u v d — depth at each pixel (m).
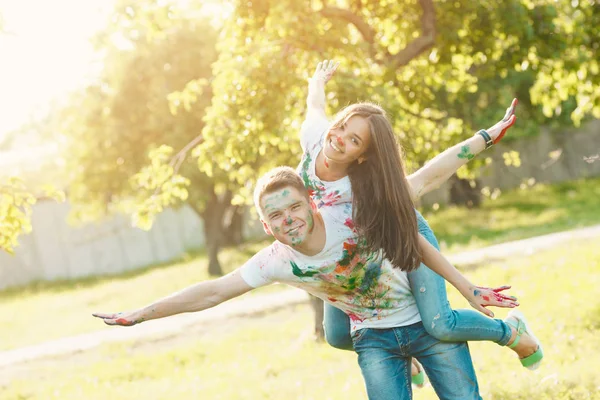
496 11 11.21
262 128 9.48
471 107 26.86
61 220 32.81
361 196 4.35
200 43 21.16
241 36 10.04
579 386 6.63
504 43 12.15
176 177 10.01
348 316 5.02
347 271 4.41
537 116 30.67
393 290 4.57
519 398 6.60
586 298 10.58
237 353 12.08
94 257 33.03
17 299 27.80
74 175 22.83
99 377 11.79
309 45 9.63
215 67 9.74
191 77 21.12
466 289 4.50
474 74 13.62
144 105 21.75
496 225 24.91
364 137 4.32
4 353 15.93
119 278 29.53
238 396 8.84
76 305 22.88
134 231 33.34
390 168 4.32
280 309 15.88
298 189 4.20
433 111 12.00
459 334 4.67
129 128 21.73
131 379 11.64
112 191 22.58
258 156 11.83
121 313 4.31
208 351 12.56
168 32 21.00
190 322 15.91
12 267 32.56
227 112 9.52
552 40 11.73
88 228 32.97
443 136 11.37
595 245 15.88
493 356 8.23
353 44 9.89
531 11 11.70
